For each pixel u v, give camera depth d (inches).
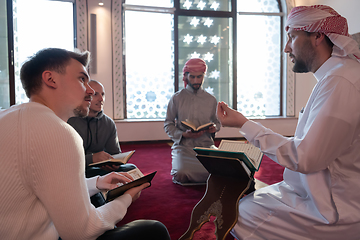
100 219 33.3
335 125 42.3
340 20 47.6
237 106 247.6
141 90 229.3
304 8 49.7
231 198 53.1
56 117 32.1
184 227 74.3
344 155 45.4
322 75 49.8
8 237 30.0
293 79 247.9
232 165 50.3
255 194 56.7
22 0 202.4
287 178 55.1
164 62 231.8
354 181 44.6
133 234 35.3
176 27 230.2
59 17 211.0
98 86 86.2
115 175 46.8
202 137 118.9
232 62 242.8
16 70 202.5
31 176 29.1
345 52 46.8
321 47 50.4
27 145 28.9
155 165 148.3
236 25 240.5
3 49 199.0
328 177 46.5
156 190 105.7
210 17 237.3
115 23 214.1
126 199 40.6
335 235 45.1
